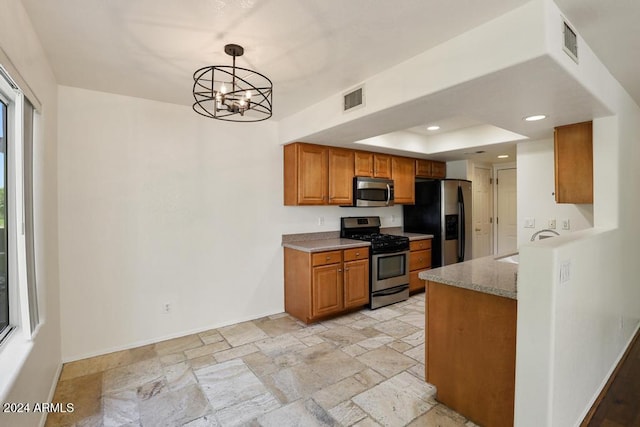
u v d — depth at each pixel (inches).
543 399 63.1
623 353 111.7
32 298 78.4
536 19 63.7
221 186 139.5
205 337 129.5
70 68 94.5
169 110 126.7
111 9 66.5
